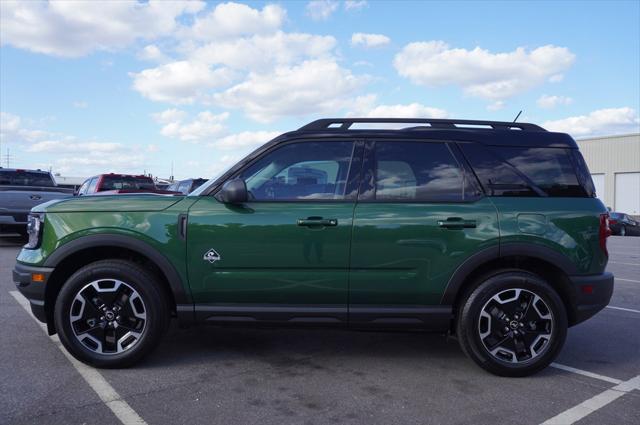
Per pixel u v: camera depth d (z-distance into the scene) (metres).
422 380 4.00
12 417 3.23
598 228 4.11
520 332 4.04
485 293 3.99
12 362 4.20
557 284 4.18
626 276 9.95
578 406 3.56
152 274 4.09
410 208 4.04
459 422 3.29
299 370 4.17
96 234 3.99
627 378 4.12
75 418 3.23
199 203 4.07
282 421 3.26
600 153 39.44
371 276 3.99
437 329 4.09
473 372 4.19
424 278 4.00
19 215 10.91
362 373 4.12
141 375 3.98
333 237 3.97
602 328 5.72
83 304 4.01
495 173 4.17
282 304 4.04
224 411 3.38
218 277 3.99
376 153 4.20
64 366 4.12
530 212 4.06
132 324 4.10
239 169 4.17
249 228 3.97
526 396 3.72
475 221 4.01
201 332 5.18
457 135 4.26
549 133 4.34
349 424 3.23
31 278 4.03
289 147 4.22
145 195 4.23
